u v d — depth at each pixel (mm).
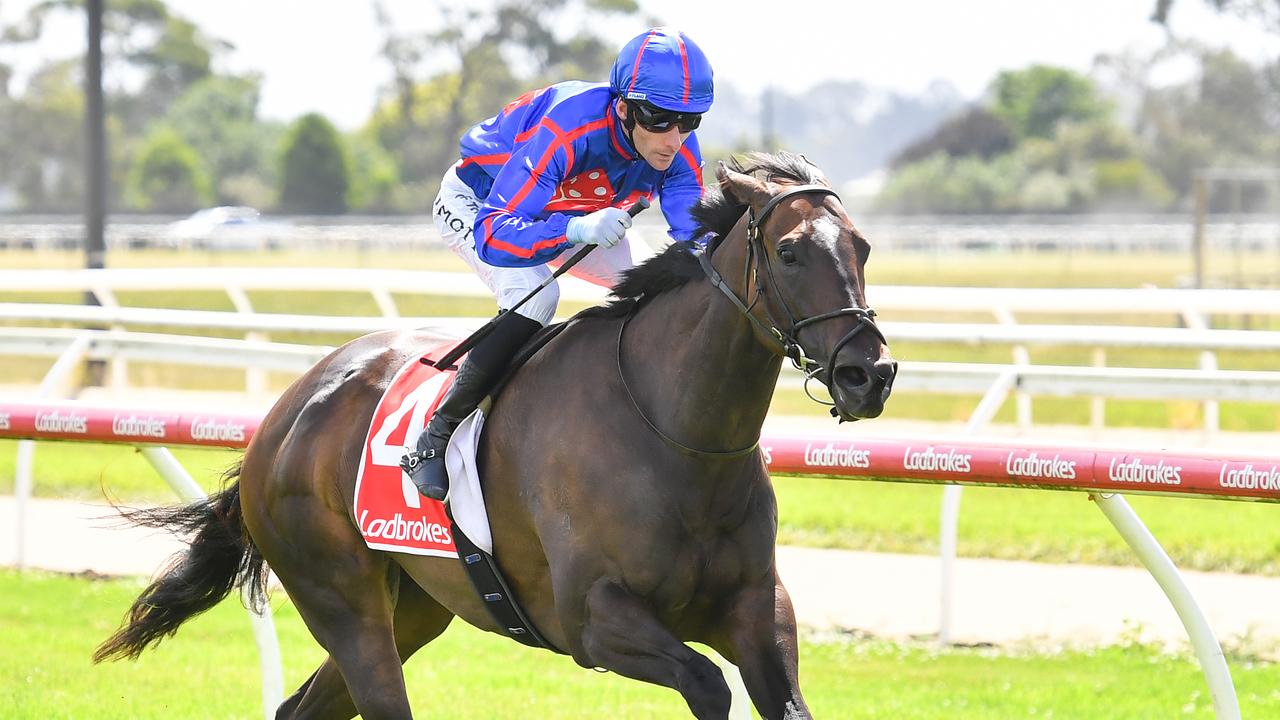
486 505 9500
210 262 78062
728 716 8148
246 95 192875
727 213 8875
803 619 17766
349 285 23484
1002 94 193875
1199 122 172000
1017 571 20000
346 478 10336
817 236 8039
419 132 167750
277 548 10883
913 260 84375
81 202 174000
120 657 11461
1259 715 13234
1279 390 15133
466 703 14180
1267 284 56969
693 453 8680
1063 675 15242
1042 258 86438
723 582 8828
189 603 11422
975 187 164625
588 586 8812
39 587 19688
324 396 10758
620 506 8742
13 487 26469
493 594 9609
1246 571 19578
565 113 9344
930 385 18234
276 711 11344
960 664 15789
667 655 8391
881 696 14328
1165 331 16969
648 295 9266
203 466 27281
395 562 10609
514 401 9516
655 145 9281
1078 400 32281
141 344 20906
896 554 21234
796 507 24000
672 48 9117
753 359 8547
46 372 38719
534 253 9148
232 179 174500
